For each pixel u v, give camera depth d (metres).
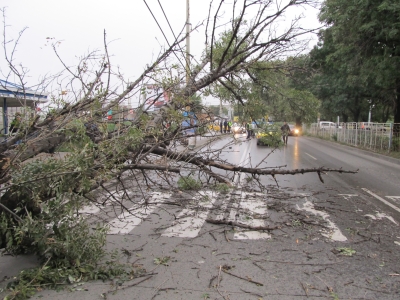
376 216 6.27
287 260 4.32
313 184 9.48
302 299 3.39
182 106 4.76
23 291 3.32
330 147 25.08
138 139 3.76
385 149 19.88
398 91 19.97
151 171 5.18
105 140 3.73
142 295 3.46
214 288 3.61
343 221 5.95
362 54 16.31
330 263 4.23
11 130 3.87
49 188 3.46
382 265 4.18
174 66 4.71
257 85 6.31
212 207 6.65
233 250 4.66
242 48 5.73
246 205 6.95
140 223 5.87
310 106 6.42
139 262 4.27
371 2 13.52
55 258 3.87
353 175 11.21
